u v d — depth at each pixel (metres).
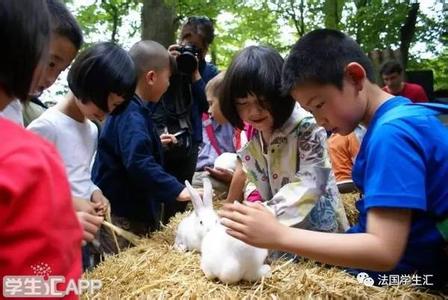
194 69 3.28
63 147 2.14
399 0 7.83
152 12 7.22
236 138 3.48
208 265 1.66
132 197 2.62
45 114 2.20
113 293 1.61
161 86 2.88
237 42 9.36
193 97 3.35
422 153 1.42
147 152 2.49
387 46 7.50
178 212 2.94
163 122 3.17
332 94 1.50
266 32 9.12
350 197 3.06
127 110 2.51
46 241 0.82
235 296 1.54
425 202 1.40
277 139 2.01
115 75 2.04
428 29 9.16
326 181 1.92
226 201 2.63
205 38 3.91
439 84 9.47
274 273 1.71
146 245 2.19
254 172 2.19
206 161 3.83
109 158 2.58
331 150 3.35
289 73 1.57
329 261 1.39
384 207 1.38
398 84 5.24
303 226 1.99
